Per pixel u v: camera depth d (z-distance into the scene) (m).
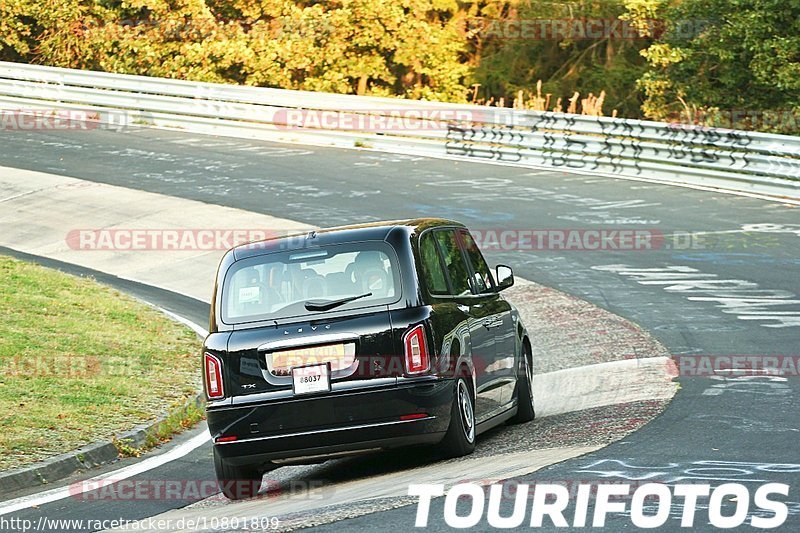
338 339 26.97
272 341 27.09
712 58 114.31
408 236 28.33
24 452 32.16
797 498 21.50
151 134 104.06
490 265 62.19
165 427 36.81
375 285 27.52
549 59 145.62
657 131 83.56
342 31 132.75
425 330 27.03
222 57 129.00
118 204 79.94
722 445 26.91
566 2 138.62
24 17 139.38
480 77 142.88
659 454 26.03
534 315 52.72
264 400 26.91
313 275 27.80
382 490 24.92
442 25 148.62
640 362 42.16
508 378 32.19
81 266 67.62
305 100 100.44
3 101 113.44
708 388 35.81
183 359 46.19
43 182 85.88
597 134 87.19
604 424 31.03
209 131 105.12
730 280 55.91
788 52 104.62
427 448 28.19
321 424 26.78
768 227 66.75
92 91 109.62
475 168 88.75
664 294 54.09
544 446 28.55
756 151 78.12
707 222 69.00
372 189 81.62
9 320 49.25
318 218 73.75
